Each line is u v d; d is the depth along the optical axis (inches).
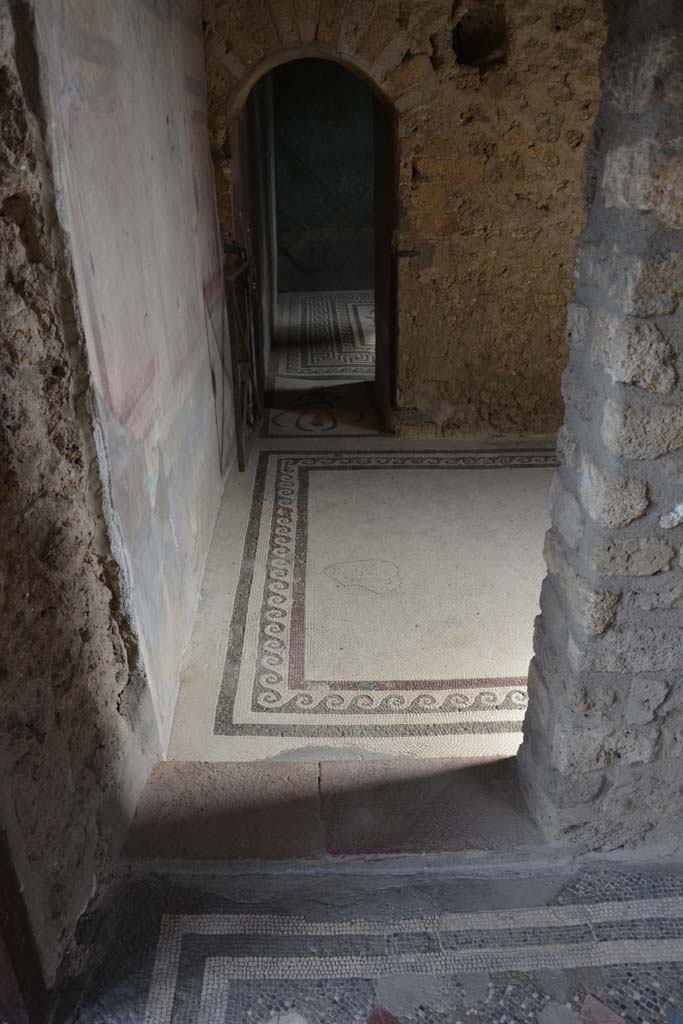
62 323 73.8
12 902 62.6
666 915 77.7
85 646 80.4
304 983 72.4
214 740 115.0
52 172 69.2
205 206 171.5
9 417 65.2
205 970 73.1
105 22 91.6
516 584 152.8
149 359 107.7
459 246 203.3
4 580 62.8
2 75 64.1
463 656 132.8
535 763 85.4
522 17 181.2
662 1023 68.9
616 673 72.9
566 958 74.1
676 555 67.2
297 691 124.9
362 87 388.5
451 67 185.3
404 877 81.5
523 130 191.9
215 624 140.9
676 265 56.9
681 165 53.9
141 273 105.3
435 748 113.5
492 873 81.8
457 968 73.4
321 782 91.4
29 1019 66.2
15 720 64.1
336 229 414.3
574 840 82.4
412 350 215.0
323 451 215.8
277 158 399.9
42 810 68.6
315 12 180.1
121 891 80.0
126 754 88.7
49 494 72.4
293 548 165.8
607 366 62.6
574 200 199.0
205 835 84.9
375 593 150.1
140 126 109.3
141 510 100.0
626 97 56.8
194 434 146.7
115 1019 69.4
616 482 63.9
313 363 298.8
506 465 205.9
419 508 183.2
